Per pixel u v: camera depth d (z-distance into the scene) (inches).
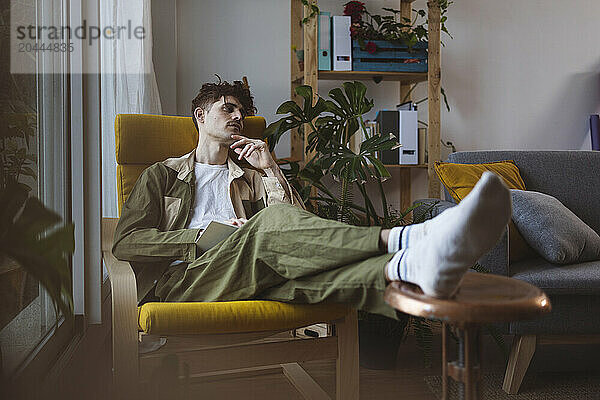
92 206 80.4
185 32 139.9
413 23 137.4
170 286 67.6
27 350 60.1
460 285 43.5
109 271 63.9
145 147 83.3
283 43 145.3
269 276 62.5
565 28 159.9
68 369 68.9
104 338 92.3
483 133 157.6
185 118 89.7
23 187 40.9
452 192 95.0
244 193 81.8
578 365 85.7
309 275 58.4
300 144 140.5
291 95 143.1
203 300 64.8
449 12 154.5
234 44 142.6
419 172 155.2
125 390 59.1
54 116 70.9
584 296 78.7
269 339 98.0
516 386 77.4
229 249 63.7
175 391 54.9
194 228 71.2
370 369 87.2
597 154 105.6
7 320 52.6
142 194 74.4
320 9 146.2
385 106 151.4
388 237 53.5
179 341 60.1
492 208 40.1
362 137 134.8
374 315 84.1
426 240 42.5
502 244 78.9
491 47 156.7
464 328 38.8
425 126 152.9
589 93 161.9
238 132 81.7
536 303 37.8
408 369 87.0
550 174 102.7
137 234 69.3
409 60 135.0
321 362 91.8
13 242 37.6
